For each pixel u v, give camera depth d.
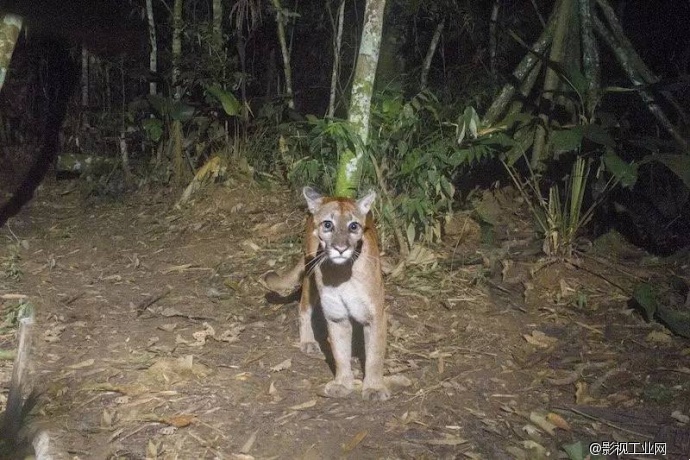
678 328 5.69
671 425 4.52
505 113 8.16
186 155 9.66
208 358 5.33
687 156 6.40
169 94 9.84
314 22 10.16
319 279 4.70
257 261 7.17
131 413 4.54
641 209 7.69
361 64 6.55
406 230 6.88
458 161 6.65
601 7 7.68
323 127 6.88
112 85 11.07
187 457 4.09
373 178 6.97
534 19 9.50
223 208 8.59
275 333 5.80
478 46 9.66
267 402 4.70
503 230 7.42
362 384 4.93
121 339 5.68
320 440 4.27
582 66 7.79
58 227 8.87
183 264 7.29
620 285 6.48
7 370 5.18
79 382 4.95
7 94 12.27
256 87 10.71
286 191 8.79
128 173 10.07
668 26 9.52
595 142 6.87
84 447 4.19
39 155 11.80
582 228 7.58
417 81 9.34
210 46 9.20
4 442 4.39
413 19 9.56
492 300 6.20
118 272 7.21
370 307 4.68
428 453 4.16
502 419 4.55
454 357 5.34
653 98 7.45
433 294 6.25
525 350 5.46
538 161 7.84
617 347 5.53
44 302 6.44
